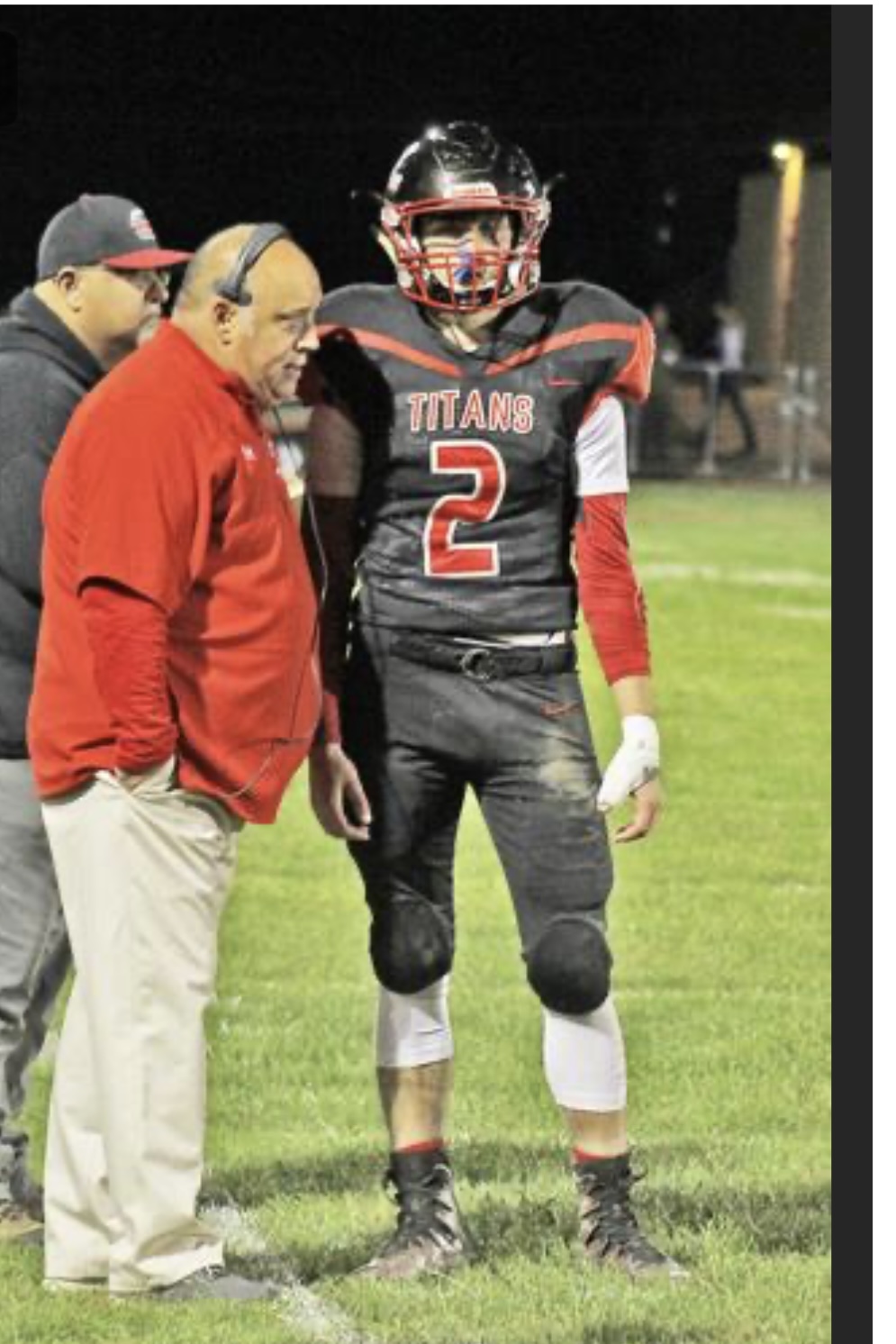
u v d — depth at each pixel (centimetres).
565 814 1257
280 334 1190
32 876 1321
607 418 1259
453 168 1223
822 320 7500
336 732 1266
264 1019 1848
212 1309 1196
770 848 2511
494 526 1251
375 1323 1183
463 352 1245
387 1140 1547
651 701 1285
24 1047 1359
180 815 1200
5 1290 1234
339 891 2311
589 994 1260
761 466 6900
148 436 1168
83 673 1199
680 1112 1617
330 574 1267
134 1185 1203
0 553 1292
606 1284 1241
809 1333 1180
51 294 1298
